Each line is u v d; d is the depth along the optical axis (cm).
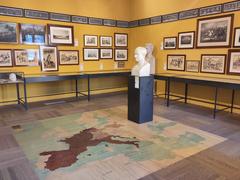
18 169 230
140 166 236
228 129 352
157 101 555
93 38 624
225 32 442
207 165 238
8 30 488
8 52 495
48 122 383
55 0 545
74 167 233
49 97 571
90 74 549
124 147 282
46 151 271
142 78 364
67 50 580
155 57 612
